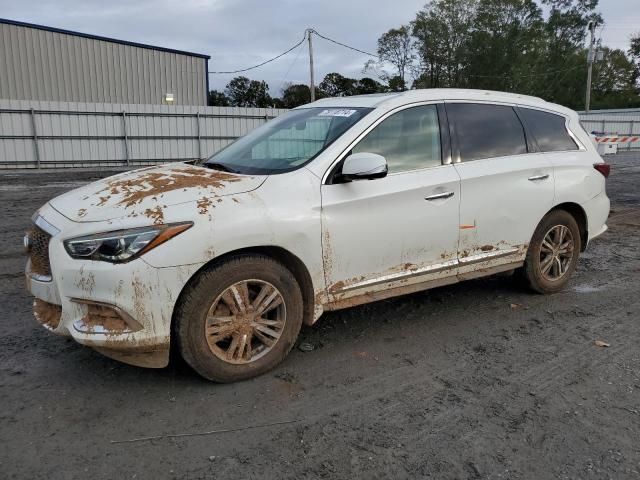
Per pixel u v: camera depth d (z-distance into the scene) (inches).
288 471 104.3
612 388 136.9
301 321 146.4
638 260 263.1
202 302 129.1
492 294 208.8
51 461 106.3
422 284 167.9
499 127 188.4
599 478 102.7
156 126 872.9
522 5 2529.5
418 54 2738.7
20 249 276.5
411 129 166.1
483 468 105.4
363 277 153.9
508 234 186.1
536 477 102.9
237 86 2785.4
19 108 779.4
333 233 145.4
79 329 123.2
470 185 172.1
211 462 106.8
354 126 155.6
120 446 111.5
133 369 144.3
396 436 116.0
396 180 157.2
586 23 2659.9
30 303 194.5
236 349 136.3
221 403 128.3
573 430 118.3
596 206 213.8
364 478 102.4
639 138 1138.7
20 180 615.8
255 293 139.4
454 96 180.7
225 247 128.4
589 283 224.8
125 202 128.6
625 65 3191.4
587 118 1360.7
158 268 121.5
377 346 161.5
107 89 1155.9
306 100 2733.8
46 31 1080.2
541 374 144.6
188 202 129.0
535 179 191.5
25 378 139.0
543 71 2650.1
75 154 825.5
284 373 143.4
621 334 171.3
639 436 116.1
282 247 137.5
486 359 153.5
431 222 163.8
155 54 1195.3
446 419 122.6
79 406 126.3
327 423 120.7
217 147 925.8
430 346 161.9
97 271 119.5
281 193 139.0
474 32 2583.7
